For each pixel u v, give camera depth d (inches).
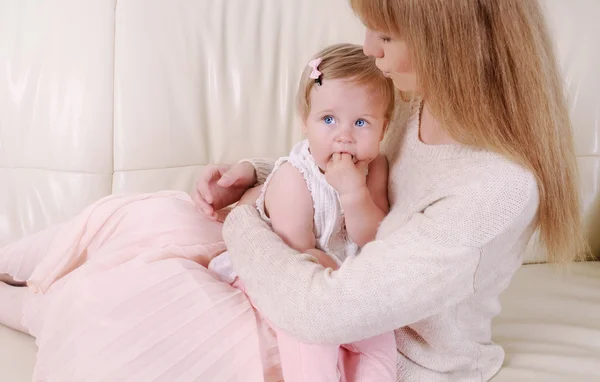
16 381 39.9
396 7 31.0
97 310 36.9
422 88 32.8
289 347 34.9
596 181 64.2
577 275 59.9
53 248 45.3
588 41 64.0
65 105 59.5
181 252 42.3
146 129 59.4
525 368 41.9
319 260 37.0
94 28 59.2
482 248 31.4
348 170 36.0
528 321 49.7
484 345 40.3
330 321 31.8
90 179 59.3
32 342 45.2
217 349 35.4
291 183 37.7
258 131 61.4
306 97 37.5
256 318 37.2
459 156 33.6
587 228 64.4
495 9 31.0
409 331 38.8
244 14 61.2
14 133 60.1
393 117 39.7
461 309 37.1
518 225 31.9
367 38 34.3
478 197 31.1
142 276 38.4
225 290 38.4
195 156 60.8
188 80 60.1
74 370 35.2
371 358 36.2
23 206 60.1
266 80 61.2
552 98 32.9
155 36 59.6
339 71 35.9
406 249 31.6
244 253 35.9
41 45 60.1
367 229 37.0
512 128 32.0
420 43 31.0
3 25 60.5
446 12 30.4
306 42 61.8
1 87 60.2
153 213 45.6
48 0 60.1
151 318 36.1
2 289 47.8
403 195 37.2
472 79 31.1
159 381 34.2
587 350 45.1
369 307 31.4
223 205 46.3
